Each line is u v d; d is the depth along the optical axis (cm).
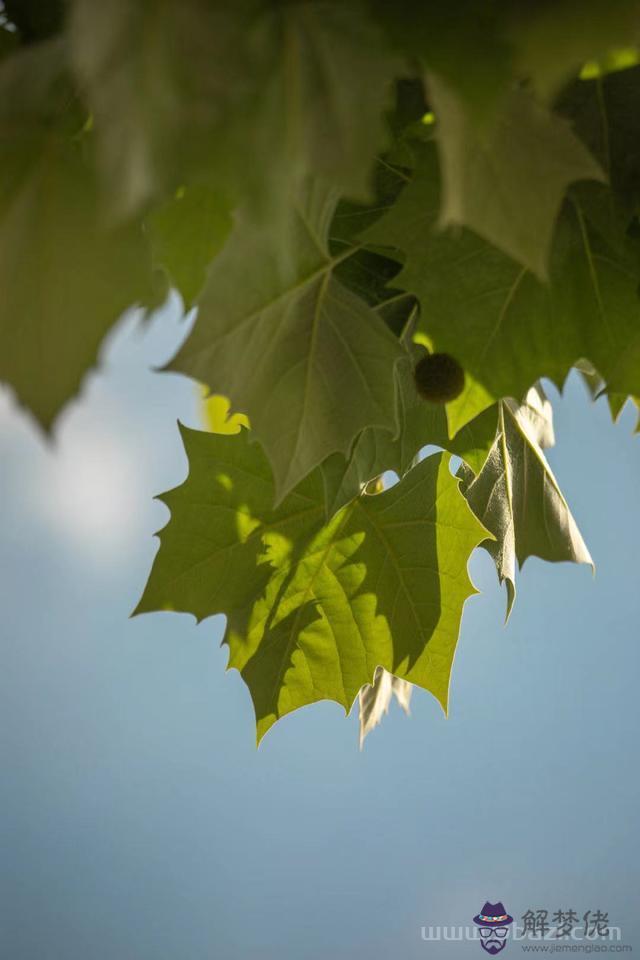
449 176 133
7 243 135
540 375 157
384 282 166
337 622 177
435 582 176
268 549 175
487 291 156
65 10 140
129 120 127
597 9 131
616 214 154
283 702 177
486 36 131
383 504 177
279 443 157
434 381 158
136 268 135
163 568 173
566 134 137
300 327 156
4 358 135
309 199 152
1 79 136
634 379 158
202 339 151
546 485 187
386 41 131
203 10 128
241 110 129
